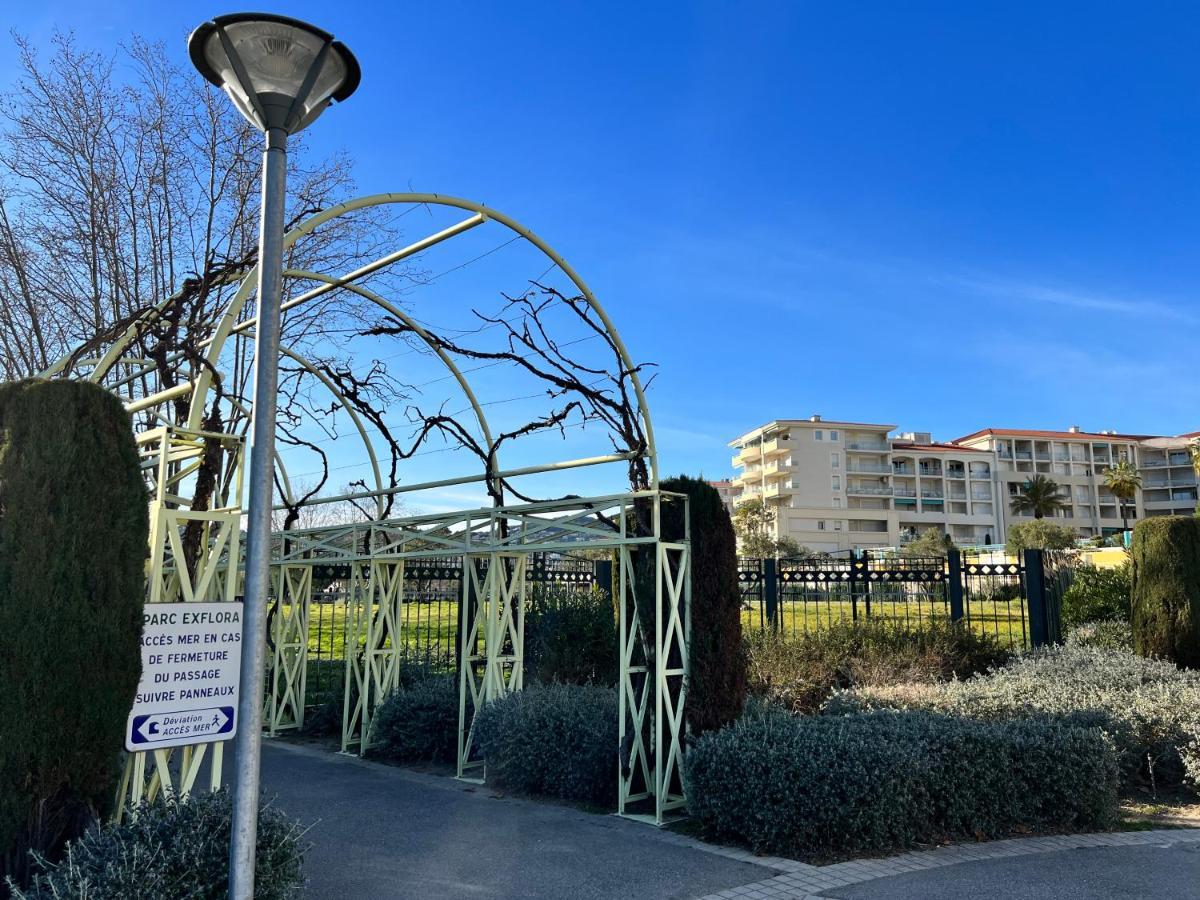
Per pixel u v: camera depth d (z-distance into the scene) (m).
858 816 5.52
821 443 85.00
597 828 6.22
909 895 4.75
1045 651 10.55
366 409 9.34
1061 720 6.93
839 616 12.77
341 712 10.95
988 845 5.84
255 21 3.56
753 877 5.08
